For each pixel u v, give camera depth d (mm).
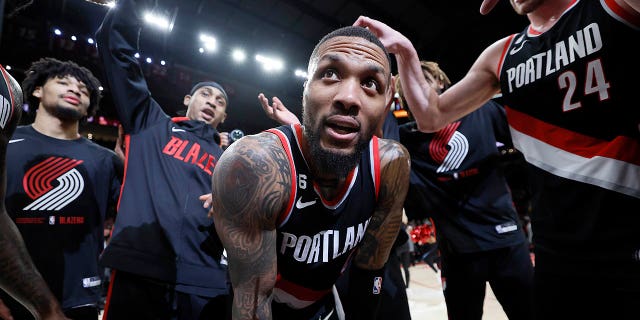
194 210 1699
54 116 1922
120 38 1798
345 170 944
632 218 1015
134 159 1773
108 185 1986
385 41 1496
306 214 1021
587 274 1104
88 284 1760
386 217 1195
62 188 1764
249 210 946
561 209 1177
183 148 1864
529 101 1301
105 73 1789
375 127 961
